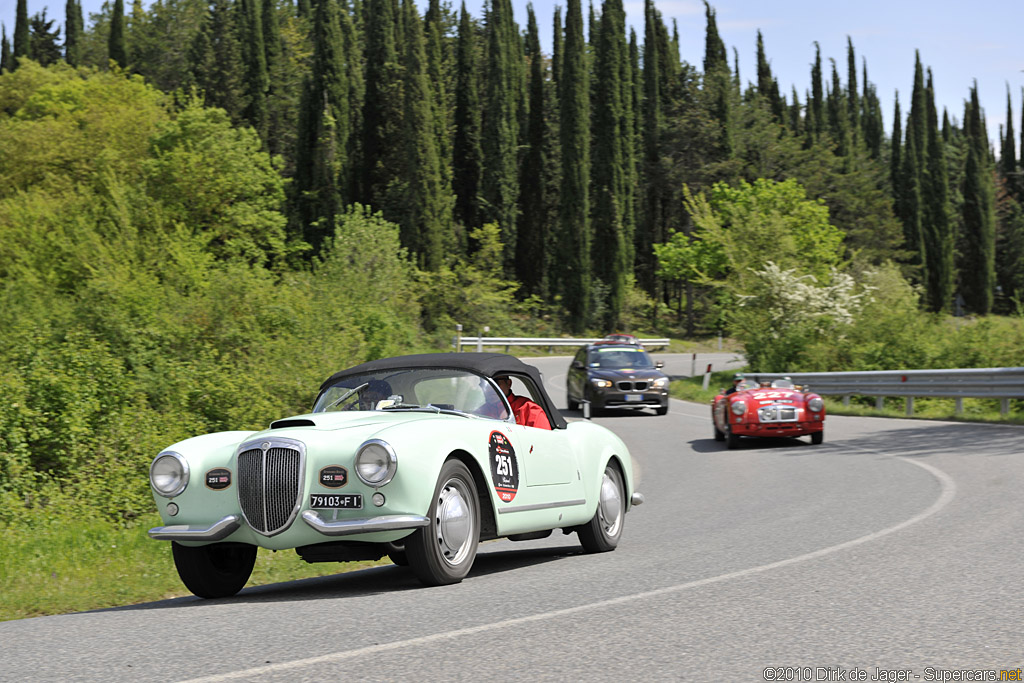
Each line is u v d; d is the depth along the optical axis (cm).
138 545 1370
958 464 2003
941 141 14550
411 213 10075
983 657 649
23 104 8900
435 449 952
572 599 873
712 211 9006
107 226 4741
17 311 3388
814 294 5666
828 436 2858
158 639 746
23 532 1512
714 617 782
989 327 4303
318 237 10619
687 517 1559
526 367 1206
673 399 5059
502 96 12188
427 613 820
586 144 11275
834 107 17612
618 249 11900
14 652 717
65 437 1973
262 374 2891
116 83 8644
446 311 9894
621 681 597
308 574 1230
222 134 7225
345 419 1023
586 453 1230
